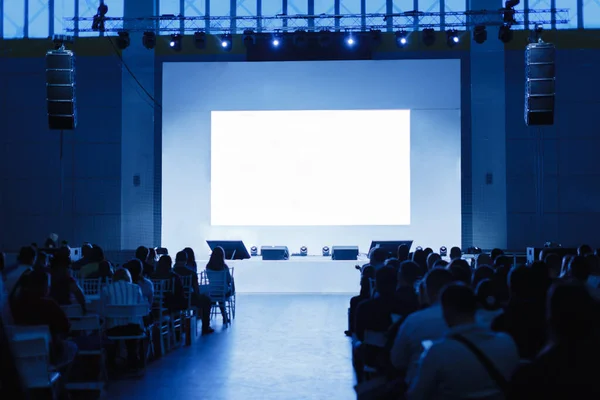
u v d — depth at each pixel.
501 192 16.19
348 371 7.23
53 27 16.70
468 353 2.89
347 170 16.12
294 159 16.16
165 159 16.38
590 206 16.25
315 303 13.27
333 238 16.09
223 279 10.64
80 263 10.29
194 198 16.33
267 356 8.07
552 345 2.34
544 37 16.25
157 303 8.45
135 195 16.52
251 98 16.25
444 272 3.88
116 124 16.61
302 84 16.19
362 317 5.00
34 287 5.37
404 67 16.14
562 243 16.20
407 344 3.75
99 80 16.62
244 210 16.22
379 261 7.50
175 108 16.38
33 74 16.77
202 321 9.85
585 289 2.31
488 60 16.23
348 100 16.14
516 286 3.95
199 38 14.59
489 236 16.16
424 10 16.25
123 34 14.12
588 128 16.27
